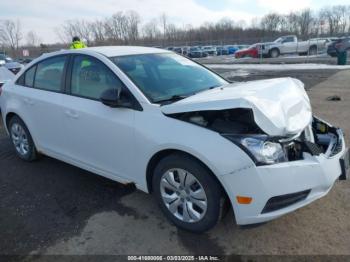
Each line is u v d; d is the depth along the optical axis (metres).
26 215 3.35
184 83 3.62
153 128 2.91
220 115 2.80
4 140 5.88
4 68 8.32
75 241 2.90
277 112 2.65
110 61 3.46
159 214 3.27
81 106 3.57
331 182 2.73
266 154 2.50
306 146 2.70
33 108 4.23
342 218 3.05
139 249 2.78
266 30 72.31
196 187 2.81
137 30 68.31
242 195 2.52
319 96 9.07
